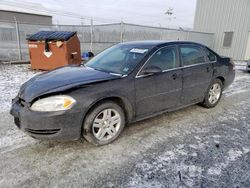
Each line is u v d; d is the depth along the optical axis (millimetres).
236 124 3740
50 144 2910
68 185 2156
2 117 3797
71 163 2514
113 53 3793
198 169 2438
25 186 2131
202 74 4059
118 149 2840
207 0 17672
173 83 3535
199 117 4035
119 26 12133
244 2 15250
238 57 16312
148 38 13711
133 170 2408
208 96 4406
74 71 3293
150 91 3240
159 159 2627
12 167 2416
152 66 3184
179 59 3689
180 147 2920
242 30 15703
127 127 3514
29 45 8523
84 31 13195
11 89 5637
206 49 4297
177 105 3789
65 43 8102
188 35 15953
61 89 2553
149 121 3779
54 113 2453
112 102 2889
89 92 2629
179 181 2238
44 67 8578
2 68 9039
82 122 2662
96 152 2754
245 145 2996
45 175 2297
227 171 2406
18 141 2980
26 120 2510
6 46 11102
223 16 16781
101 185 2166
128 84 2975
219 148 2904
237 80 7980
